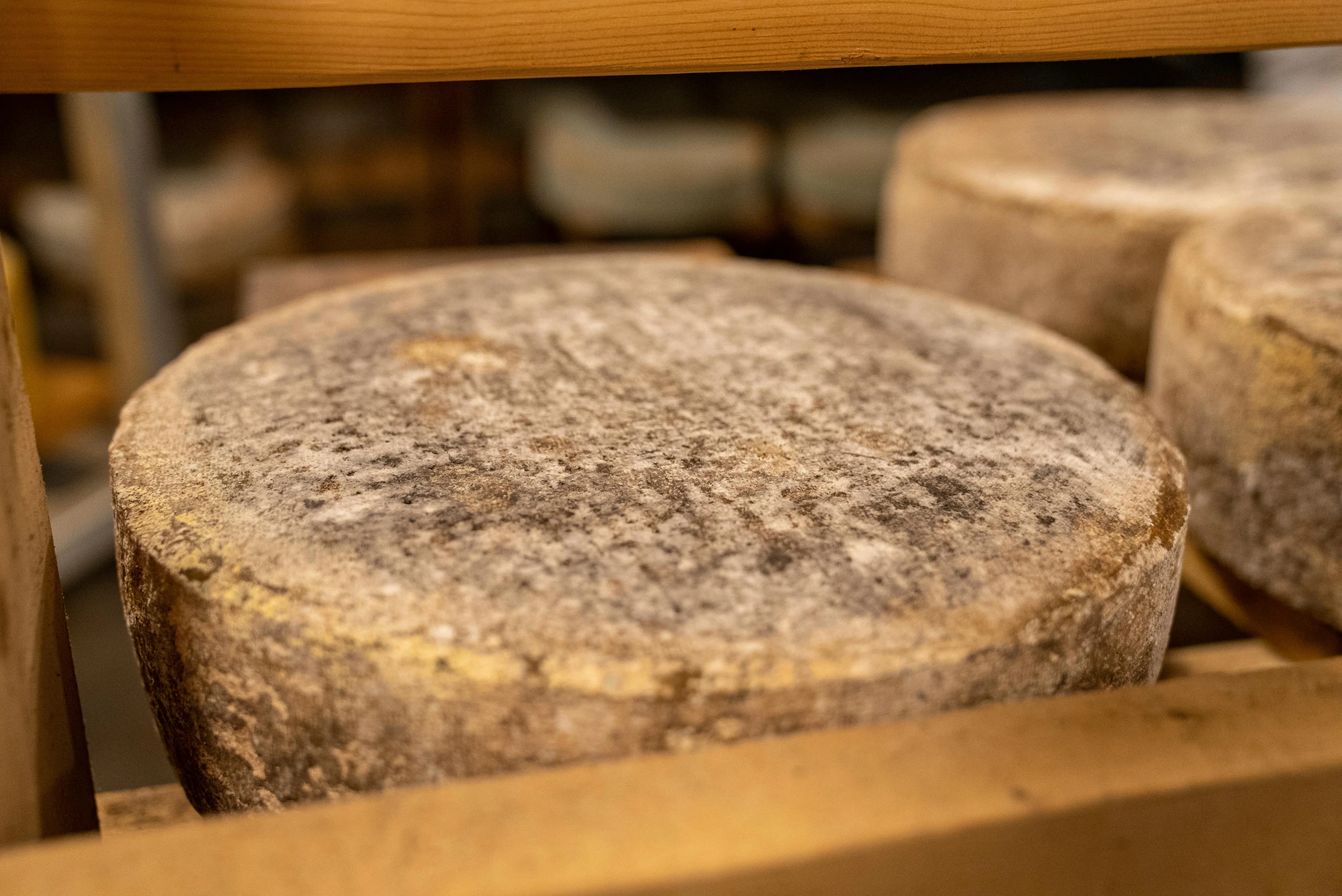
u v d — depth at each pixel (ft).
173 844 1.52
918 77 10.88
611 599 1.85
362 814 1.57
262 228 9.60
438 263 6.22
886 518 2.10
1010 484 2.24
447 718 1.77
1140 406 2.68
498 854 1.50
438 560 1.93
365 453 2.31
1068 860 1.65
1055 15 2.13
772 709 1.75
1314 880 1.81
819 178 10.35
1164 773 1.67
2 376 1.79
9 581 1.77
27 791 1.80
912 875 1.58
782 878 1.51
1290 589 3.02
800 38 2.04
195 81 1.85
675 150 10.15
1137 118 6.37
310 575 1.90
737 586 1.89
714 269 3.68
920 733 1.73
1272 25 2.27
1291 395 2.90
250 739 1.95
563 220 10.87
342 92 10.68
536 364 2.78
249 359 2.82
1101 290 4.48
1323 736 1.76
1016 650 1.84
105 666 6.66
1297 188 4.63
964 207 4.88
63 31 1.77
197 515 2.08
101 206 7.59
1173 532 2.17
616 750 1.76
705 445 2.36
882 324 3.17
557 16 1.94
